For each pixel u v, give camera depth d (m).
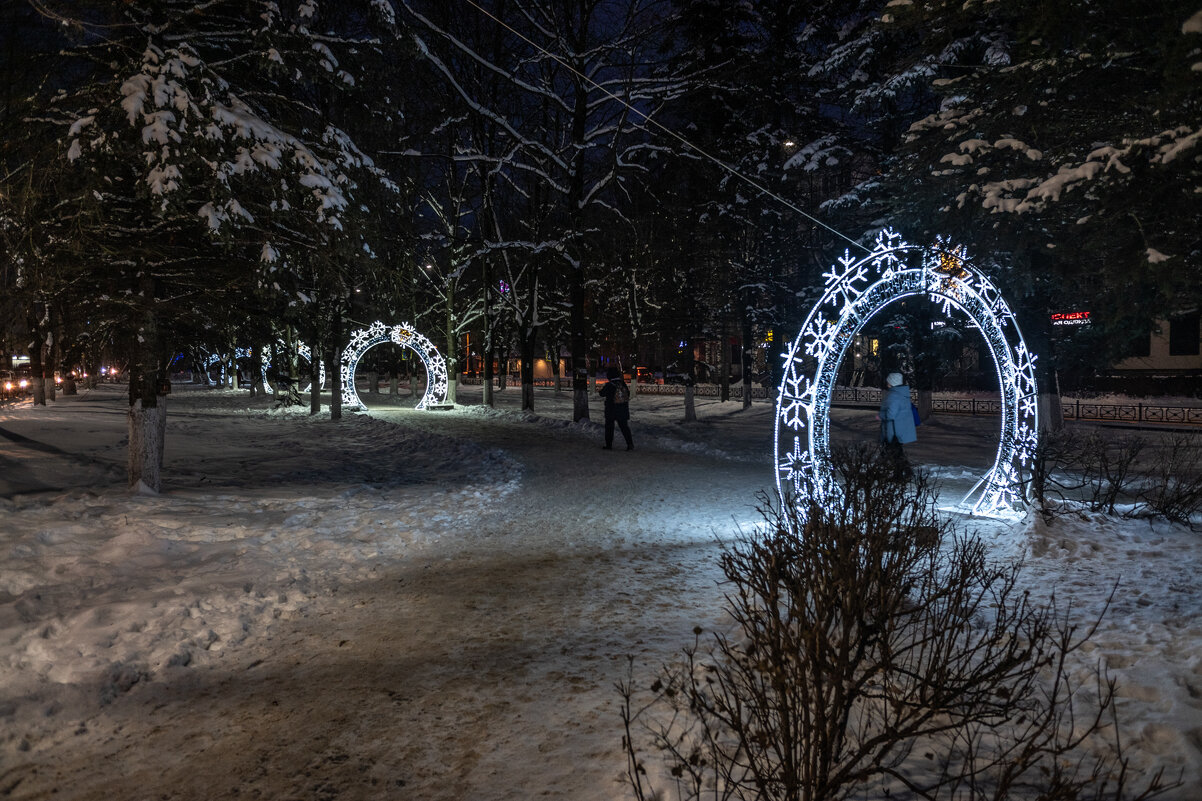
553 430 21.42
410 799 3.03
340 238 9.75
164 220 9.37
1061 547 7.04
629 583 6.36
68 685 4.16
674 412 29.48
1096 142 7.98
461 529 8.78
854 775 2.50
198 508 9.73
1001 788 2.49
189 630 5.12
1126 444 15.77
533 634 5.07
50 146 8.70
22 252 9.14
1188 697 3.48
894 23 7.52
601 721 3.62
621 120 20.94
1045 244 8.38
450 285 31.69
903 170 10.62
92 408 29.50
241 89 10.16
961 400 31.59
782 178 22.92
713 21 22.95
